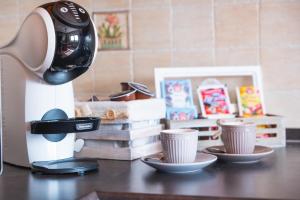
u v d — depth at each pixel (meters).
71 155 1.15
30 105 1.07
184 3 1.56
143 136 1.24
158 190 0.85
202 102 1.48
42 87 1.08
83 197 0.82
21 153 1.11
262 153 1.12
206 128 1.34
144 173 1.03
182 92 1.50
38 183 0.94
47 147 1.09
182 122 1.33
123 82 1.49
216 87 1.51
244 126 1.11
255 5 1.51
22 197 0.82
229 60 1.54
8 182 0.96
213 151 1.19
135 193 0.83
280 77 1.50
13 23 1.71
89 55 1.07
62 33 1.00
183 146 1.00
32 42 1.02
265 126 1.37
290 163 1.12
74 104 1.23
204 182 0.92
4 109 1.16
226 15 1.53
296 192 0.82
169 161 1.02
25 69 1.07
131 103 1.20
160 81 1.51
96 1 1.62
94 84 1.63
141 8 1.59
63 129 1.04
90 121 1.08
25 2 1.69
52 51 0.99
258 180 0.93
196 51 1.56
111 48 1.62
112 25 1.61
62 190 0.87
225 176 0.98
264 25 1.50
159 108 1.33
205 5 1.54
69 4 1.05
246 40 1.52
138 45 1.60
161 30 1.58
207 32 1.55
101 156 1.23
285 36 1.49
